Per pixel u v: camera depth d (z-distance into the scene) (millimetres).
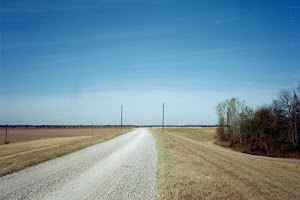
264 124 35781
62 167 11008
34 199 6262
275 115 34375
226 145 44281
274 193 8727
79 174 9562
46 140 39031
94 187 7660
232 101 46125
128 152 17750
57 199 6316
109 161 13172
